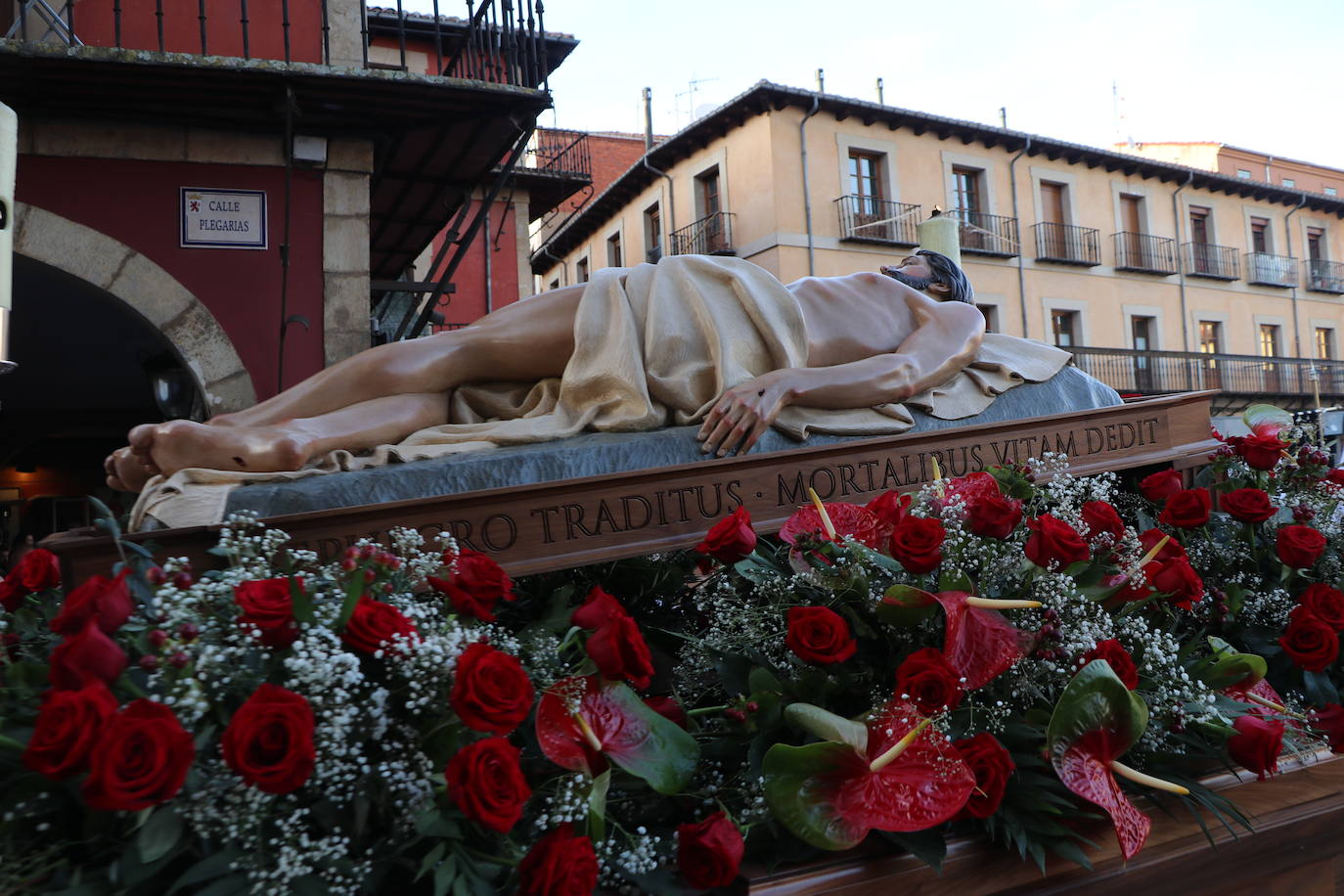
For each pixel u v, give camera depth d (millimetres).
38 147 5824
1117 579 1817
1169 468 3053
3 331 2498
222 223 6199
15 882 1075
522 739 1604
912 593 1591
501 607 2334
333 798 1207
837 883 1432
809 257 18812
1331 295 26906
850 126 19391
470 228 7066
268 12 6793
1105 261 22828
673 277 2795
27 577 1812
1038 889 1579
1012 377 3023
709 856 1376
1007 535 1741
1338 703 2168
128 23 6543
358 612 1297
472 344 2738
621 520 2229
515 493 2117
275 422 2480
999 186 21266
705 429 2516
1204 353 23297
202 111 5930
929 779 1398
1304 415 3039
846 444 2533
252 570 1490
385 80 5695
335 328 6398
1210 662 1914
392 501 2113
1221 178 24281
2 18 6215
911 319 3113
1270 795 1876
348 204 6430
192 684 1170
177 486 2051
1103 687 1508
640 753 1447
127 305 6031
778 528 2393
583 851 1243
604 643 1405
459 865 1241
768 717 1611
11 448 11836
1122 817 1469
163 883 1147
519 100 6078
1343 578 2422
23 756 1033
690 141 20391
